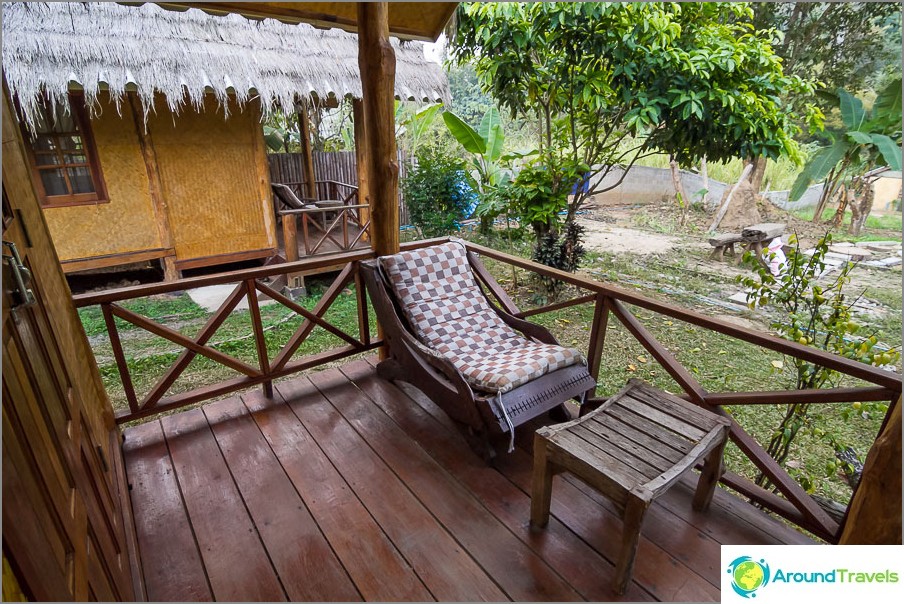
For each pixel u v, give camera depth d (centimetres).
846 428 336
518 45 466
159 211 552
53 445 102
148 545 174
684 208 1109
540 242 556
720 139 484
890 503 128
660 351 219
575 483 205
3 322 87
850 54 1038
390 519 186
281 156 838
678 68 451
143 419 325
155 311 523
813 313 248
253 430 243
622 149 1005
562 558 168
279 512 190
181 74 440
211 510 191
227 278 239
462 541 176
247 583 160
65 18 421
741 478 204
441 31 300
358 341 303
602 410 186
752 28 523
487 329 267
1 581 60
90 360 211
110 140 516
